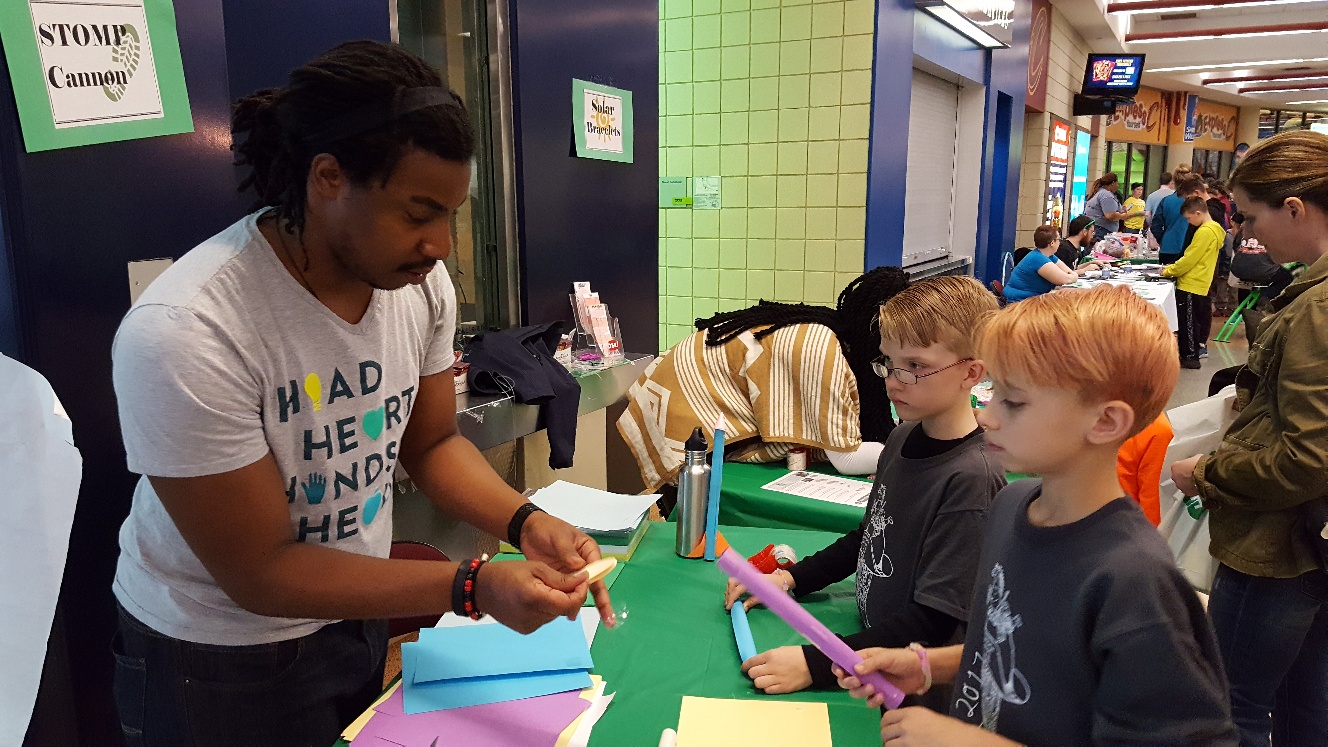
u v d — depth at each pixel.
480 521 1.22
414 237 0.90
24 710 1.14
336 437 1.02
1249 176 1.60
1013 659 0.87
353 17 2.02
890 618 1.18
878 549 1.29
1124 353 0.77
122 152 1.34
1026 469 0.84
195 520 0.89
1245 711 1.67
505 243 2.57
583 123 2.77
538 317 2.68
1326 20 9.95
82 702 1.35
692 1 4.32
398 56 0.88
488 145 2.52
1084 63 10.01
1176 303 6.55
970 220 6.26
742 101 4.31
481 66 2.47
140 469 0.88
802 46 4.11
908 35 4.34
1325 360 1.42
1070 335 0.78
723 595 1.42
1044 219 8.63
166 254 1.42
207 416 0.86
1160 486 2.01
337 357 1.00
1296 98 17.03
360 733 1.03
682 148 4.52
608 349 2.76
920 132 5.38
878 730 1.04
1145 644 0.74
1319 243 1.54
